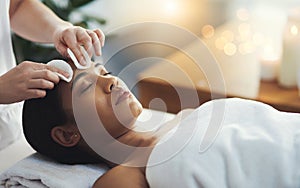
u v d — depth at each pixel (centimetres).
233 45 221
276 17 241
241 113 116
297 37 187
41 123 119
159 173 105
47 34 147
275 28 230
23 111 122
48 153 122
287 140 105
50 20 148
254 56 211
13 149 140
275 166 101
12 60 145
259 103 120
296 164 101
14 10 153
